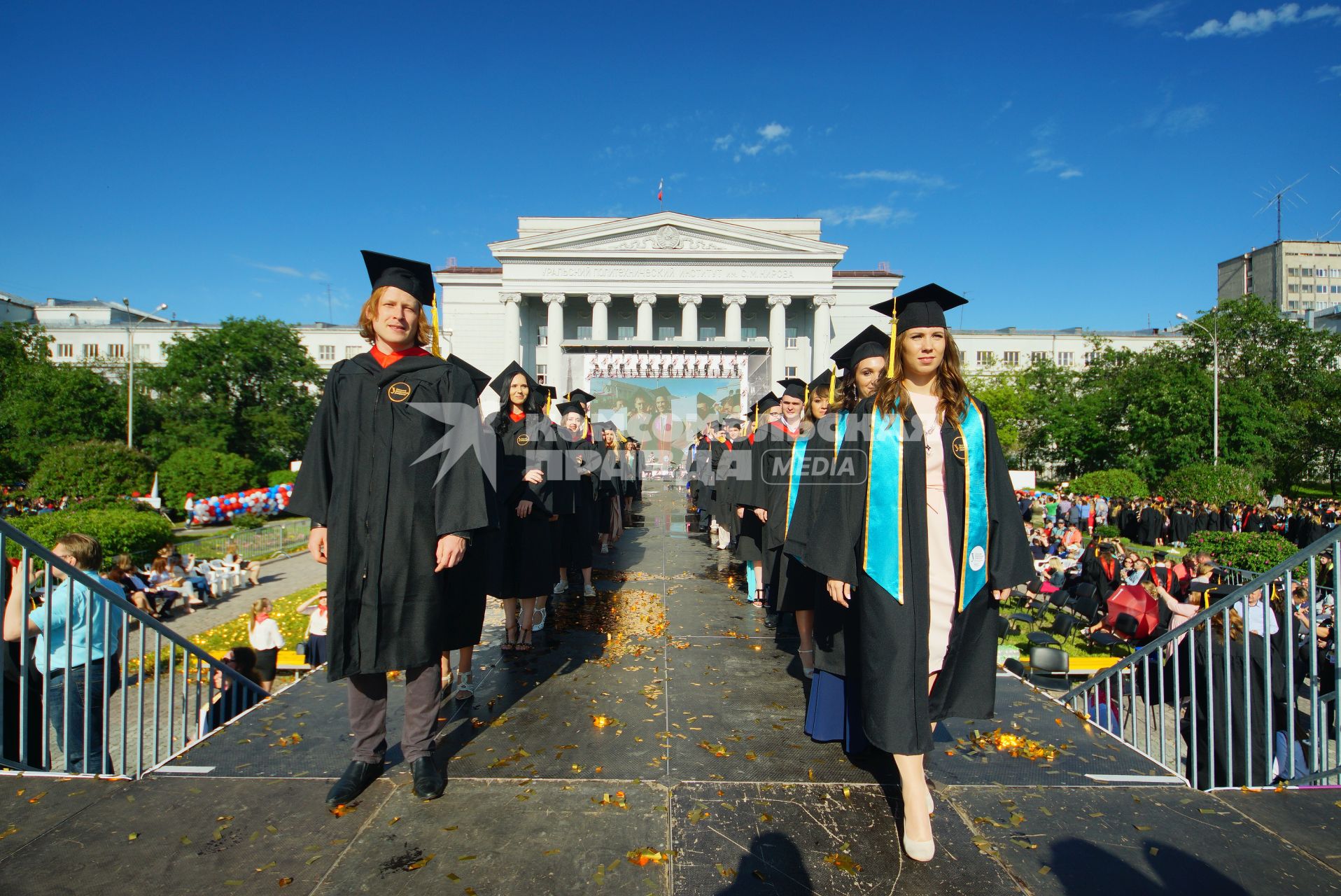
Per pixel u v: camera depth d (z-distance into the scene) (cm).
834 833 262
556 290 4825
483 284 5438
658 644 531
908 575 258
